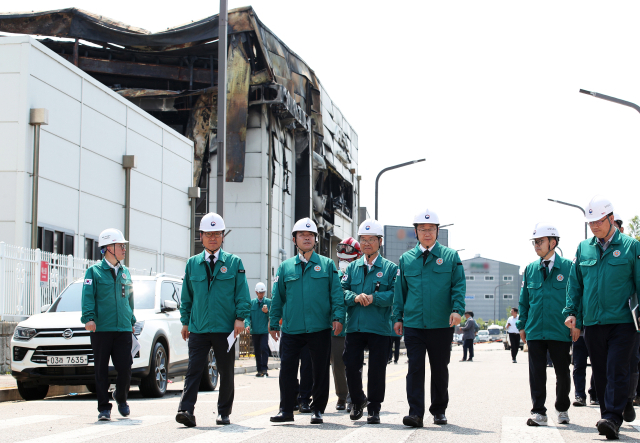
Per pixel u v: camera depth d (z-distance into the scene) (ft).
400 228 237.66
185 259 95.76
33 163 62.54
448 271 25.49
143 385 38.42
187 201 96.68
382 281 26.58
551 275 26.27
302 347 26.99
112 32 108.99
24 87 62.18
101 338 27.63
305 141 133.69
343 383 30.71
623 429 24.81
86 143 72.13
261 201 115.34
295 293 26.48
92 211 73.05
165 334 40.24
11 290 49.19
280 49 119.65
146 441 21.65
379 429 24.41
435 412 26.13
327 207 157.99
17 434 23.31
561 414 26.68
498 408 32.42
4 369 45.73
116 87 115.55
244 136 112.37
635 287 23.09
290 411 26.71
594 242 23.98
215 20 109.40
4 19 107.45
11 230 61.00
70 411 31.14
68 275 57.41
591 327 23.71
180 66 115.55
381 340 26.37
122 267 28.37
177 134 93.71
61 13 107.96
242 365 68.08
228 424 25.73
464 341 90.38
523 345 130.52
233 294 25.91
